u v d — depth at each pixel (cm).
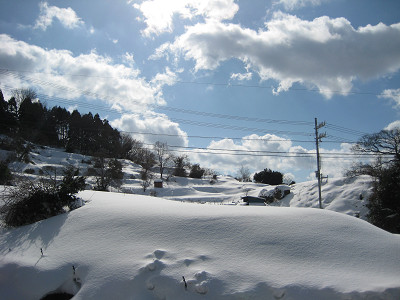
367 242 727
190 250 704
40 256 759
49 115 7725
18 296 684
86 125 7969
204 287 591
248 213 873
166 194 5003
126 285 629
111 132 7562
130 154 7719
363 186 3691
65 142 8050
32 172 3912
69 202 1030
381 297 539
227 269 634
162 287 610
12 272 722
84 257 725
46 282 685
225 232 767
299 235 744
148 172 6241
